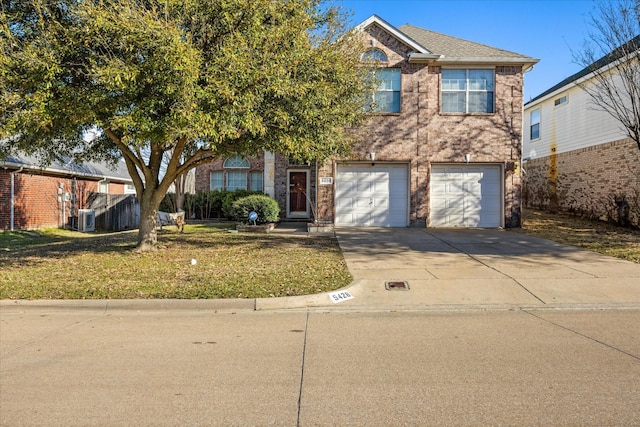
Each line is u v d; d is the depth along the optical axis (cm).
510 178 1698
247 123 808
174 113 754
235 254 1127
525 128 2423
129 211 2244
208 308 715
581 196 1931
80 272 912
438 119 1711
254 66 811
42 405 381
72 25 797
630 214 1614
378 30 1702
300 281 841
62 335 582
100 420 354
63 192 2095
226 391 407
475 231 1603
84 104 777
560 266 980
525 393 397
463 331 596
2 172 1764
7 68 748
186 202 2220
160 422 350
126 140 784
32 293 757
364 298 774
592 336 568
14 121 749
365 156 1706
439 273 927
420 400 385
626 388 406
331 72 1038
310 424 346
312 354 506
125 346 538
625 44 1413
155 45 740
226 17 810
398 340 557
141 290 777
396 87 1709
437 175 1745
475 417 354
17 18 811
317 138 974
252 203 1711
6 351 520
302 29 926
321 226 1622
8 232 1709
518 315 682
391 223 1744
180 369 462
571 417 352
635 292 793
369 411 366
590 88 1808
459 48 1778
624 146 1652
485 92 1716
